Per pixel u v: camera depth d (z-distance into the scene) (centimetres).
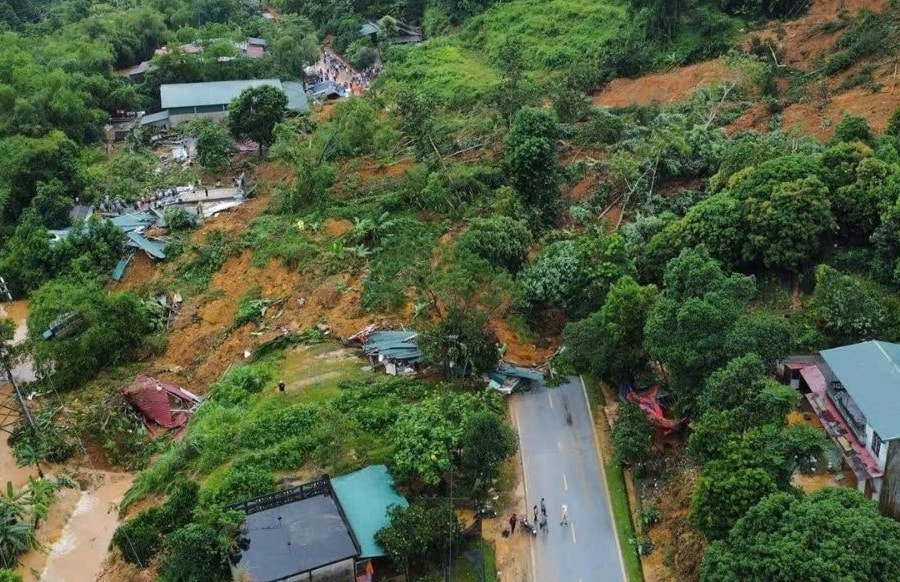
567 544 4878
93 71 12288
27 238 8606
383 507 4956
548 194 7669
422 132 8856
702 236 6262
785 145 7081
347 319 6756
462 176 7888
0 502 5412
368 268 7256
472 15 13425
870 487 4569
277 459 5391
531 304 6550
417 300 6688
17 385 6862
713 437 4469
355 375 6128
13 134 10638
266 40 14262
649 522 4934
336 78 13412
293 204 8394
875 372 4781
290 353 6512
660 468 5200
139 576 4972
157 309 7475
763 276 6191
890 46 8712
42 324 7075
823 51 9338
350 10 15100
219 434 5681
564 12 12219
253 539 4644
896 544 3538
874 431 4488
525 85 10031
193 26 15238
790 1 10394
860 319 5466
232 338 7044
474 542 4884
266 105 10050
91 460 6197
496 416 5309
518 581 4675
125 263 8175
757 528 3875
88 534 5547
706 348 4975
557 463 5419
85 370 6950
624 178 7788
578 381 6097
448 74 11700
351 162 9012
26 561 5338
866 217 6006
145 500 5562
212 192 9469
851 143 6306
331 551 4553
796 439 4209
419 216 7906
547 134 7656
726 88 8962
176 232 8494
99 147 11000
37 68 11581
